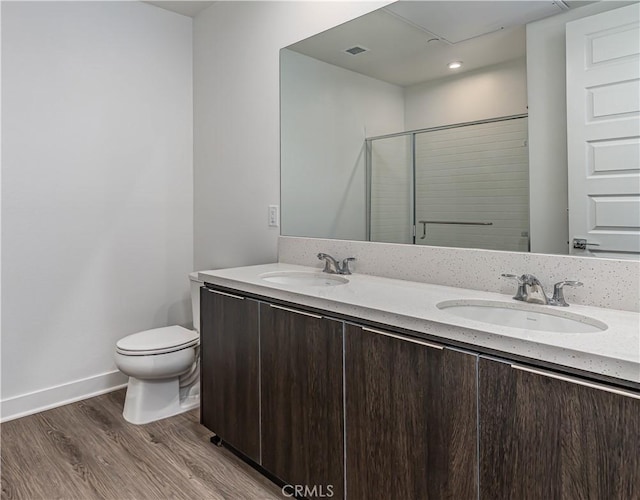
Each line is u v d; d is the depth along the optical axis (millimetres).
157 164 2965
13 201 2379
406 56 1869
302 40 2279
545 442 984
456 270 1703
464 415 1123
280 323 1646
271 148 2490
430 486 1202
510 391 1037
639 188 1302
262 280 1862
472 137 1685
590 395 916
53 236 2531
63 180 2555
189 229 3152
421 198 1843
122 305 2840
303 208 2324
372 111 1996
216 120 2895
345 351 1414
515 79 1567
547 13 1486
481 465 1096
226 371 1940
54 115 2502
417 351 1214
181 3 2873
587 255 1406
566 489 957
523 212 1554
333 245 2176
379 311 1315
